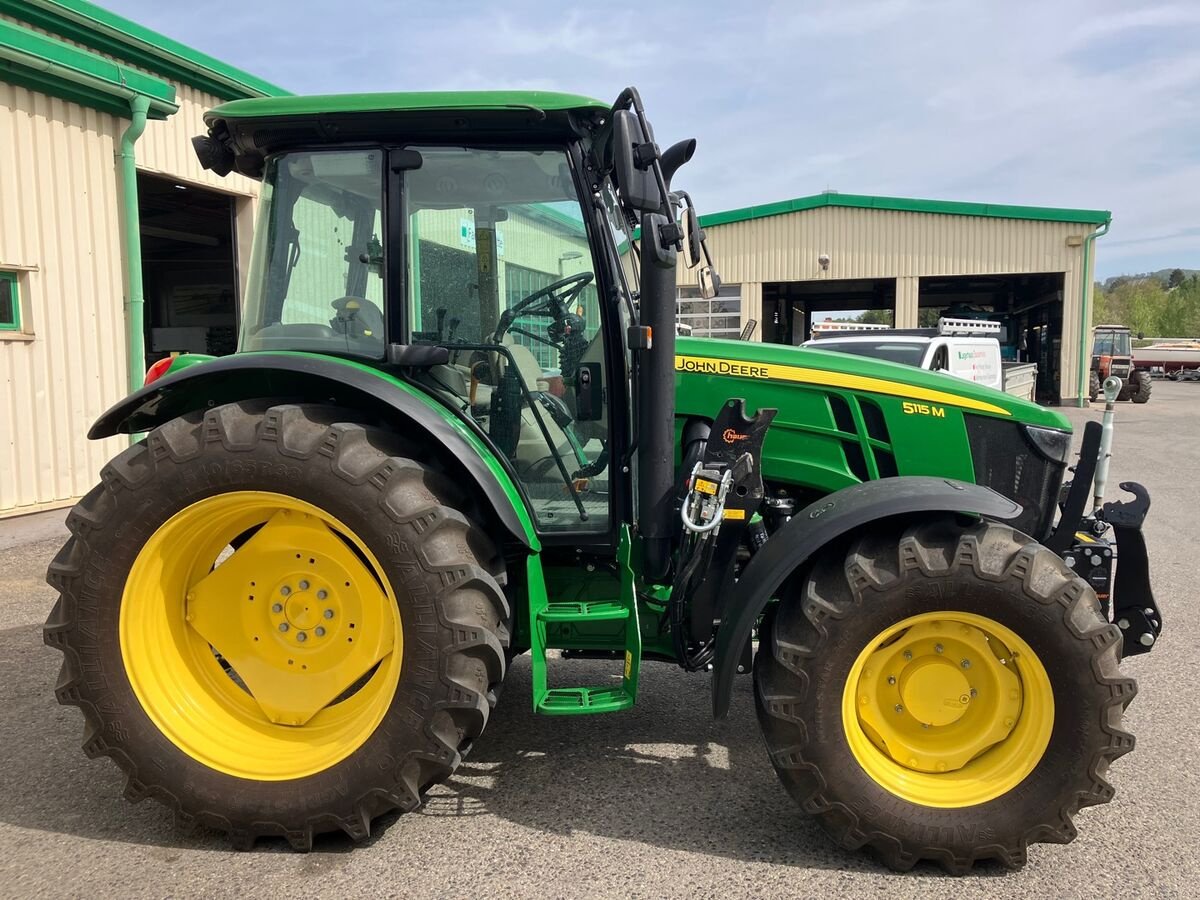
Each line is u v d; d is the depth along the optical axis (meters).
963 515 2.56
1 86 6.29
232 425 2.51
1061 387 20.91
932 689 2.50
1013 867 2.41
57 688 2.57
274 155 2.86
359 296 2.84
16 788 2.90
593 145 2.80
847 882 2.37
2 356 6.35
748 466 2.72
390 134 2.77
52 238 6.70
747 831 2.64
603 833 2.62
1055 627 2.35
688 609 2.88
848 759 2.42
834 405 3.12
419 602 2.43
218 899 2.29
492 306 2.87
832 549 2.56
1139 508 2.86
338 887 2.34
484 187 2.82
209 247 13.45
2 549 6.23
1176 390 30.78
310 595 2.66
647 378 2.71
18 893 2.31
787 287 26.31
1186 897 2.29
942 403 3.07
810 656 2.41
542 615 2.73
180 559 2.65
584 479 2.92
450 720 2.47
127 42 7.57
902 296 20.94
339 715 2.67
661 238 2.58
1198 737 3.30
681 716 3.52
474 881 2.36
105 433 2.87
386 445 2.58
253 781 2.51
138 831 2.64
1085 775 2.35
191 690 2.67
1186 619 4.80
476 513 2.75
